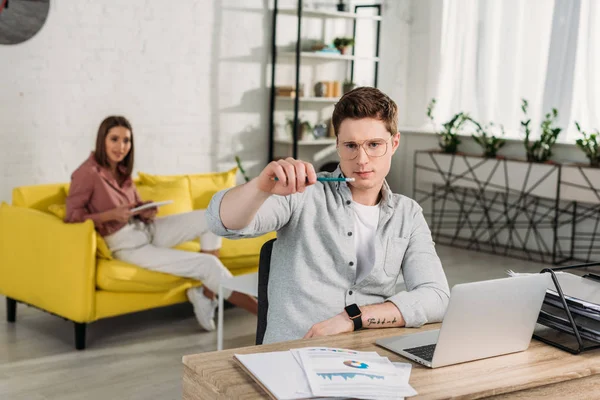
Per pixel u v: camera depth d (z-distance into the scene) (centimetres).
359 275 196
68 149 550
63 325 423
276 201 185
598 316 167
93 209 406
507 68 665
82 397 321
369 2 735
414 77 756
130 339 402
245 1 644
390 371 143
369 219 197
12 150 521
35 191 434
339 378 136
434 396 136
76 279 379
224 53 636
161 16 591
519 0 654
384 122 185
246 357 146
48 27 529
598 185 569
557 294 174
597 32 602
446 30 714
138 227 418
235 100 651
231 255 455
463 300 148
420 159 694
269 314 192
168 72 601
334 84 707
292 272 190
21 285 412
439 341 150
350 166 187
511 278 156
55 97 538
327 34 711
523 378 149
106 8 558
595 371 157
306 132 680
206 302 417
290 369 140
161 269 404
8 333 405
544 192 604
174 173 616
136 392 328
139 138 591
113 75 569
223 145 647
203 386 144
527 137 621
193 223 428
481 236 686
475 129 694
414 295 184
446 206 710
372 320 178
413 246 201
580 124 621
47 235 395
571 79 618
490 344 159
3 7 502
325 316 188
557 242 632
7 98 514
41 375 345
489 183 643
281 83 682
